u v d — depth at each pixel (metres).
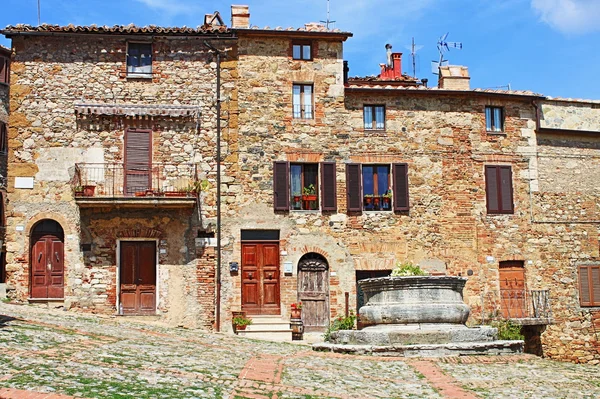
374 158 28.17
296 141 27.70
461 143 28.94
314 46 28.31
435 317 18.36
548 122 29.86
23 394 10.66
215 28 27.53
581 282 29.30
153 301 26.08
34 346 15.05
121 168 26.42
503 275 28.75
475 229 28.58
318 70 28.19
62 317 22.16
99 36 26.86
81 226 26.02
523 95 29.47
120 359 14.57
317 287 27.31
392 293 18.86
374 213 27.91
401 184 28.17
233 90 27.53
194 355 16.47
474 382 14.40
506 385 14.19
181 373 13.59
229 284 26.56
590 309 29.23
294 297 26.84
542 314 28.42
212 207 26.80
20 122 26.39
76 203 25.39
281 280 26.88
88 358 14.28
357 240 27.62
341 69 28.33
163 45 27.41
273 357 17.34
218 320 26.19
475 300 28.17
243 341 22.20
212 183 26.92
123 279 26.06
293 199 27.62
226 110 27.42
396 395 13.00
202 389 12.25
